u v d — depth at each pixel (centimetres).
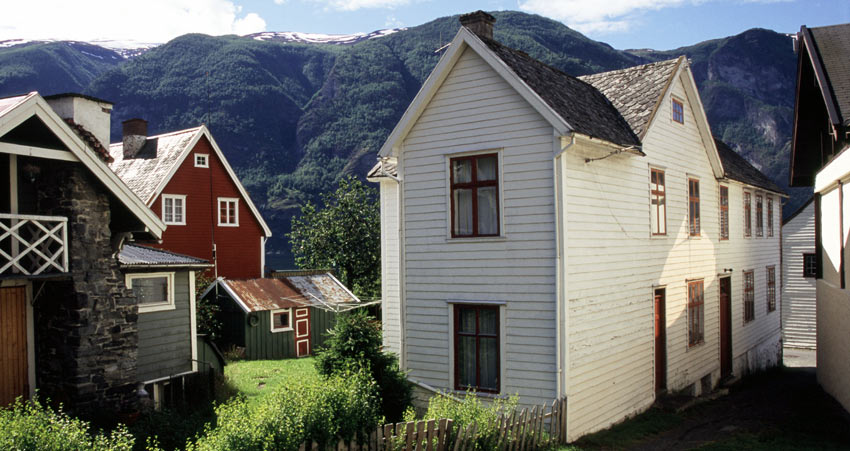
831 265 1573
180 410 1270
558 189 1113
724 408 1536
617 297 1279
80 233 1127
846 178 1372
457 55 1233
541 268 1134
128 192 1194
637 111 1396
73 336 1109
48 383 1132
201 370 1570
